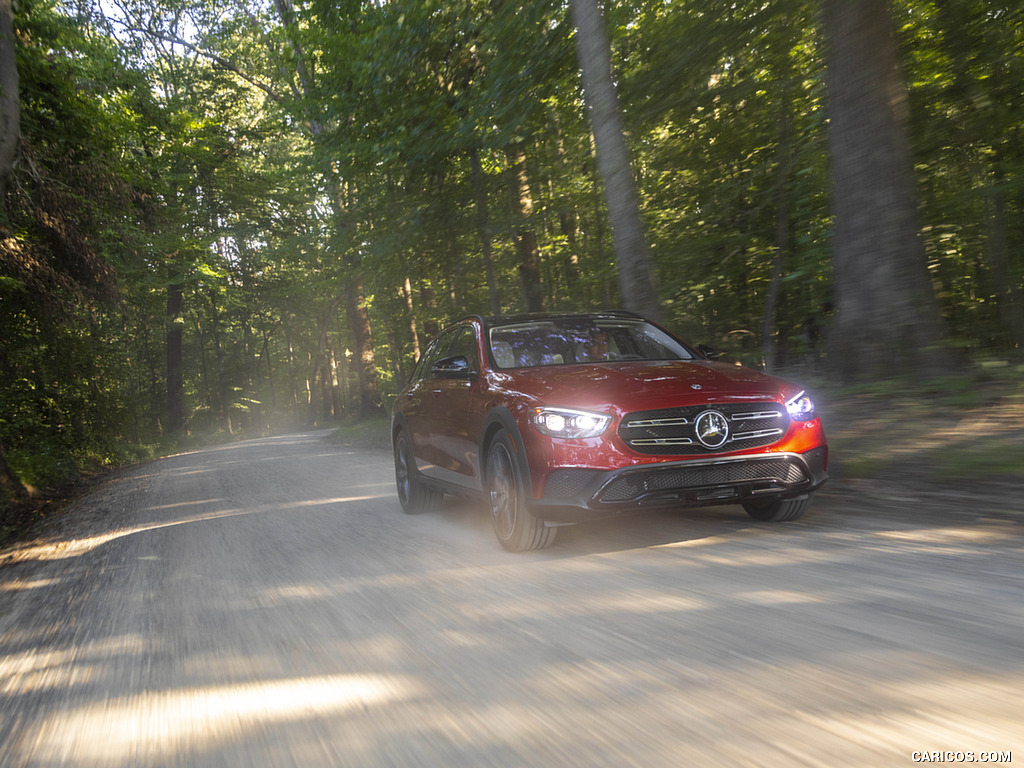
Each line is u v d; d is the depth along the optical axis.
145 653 3.89
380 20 14.52
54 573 6.26
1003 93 9.69
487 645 3.48
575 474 4.68
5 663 3.99
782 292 12.13
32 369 19.56
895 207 7.59
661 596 3.93
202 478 13.53
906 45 9.83
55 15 18.30
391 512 7.76
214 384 59.03
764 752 2.29
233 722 2.93
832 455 6.67
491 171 16.56
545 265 18.27
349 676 3.28
